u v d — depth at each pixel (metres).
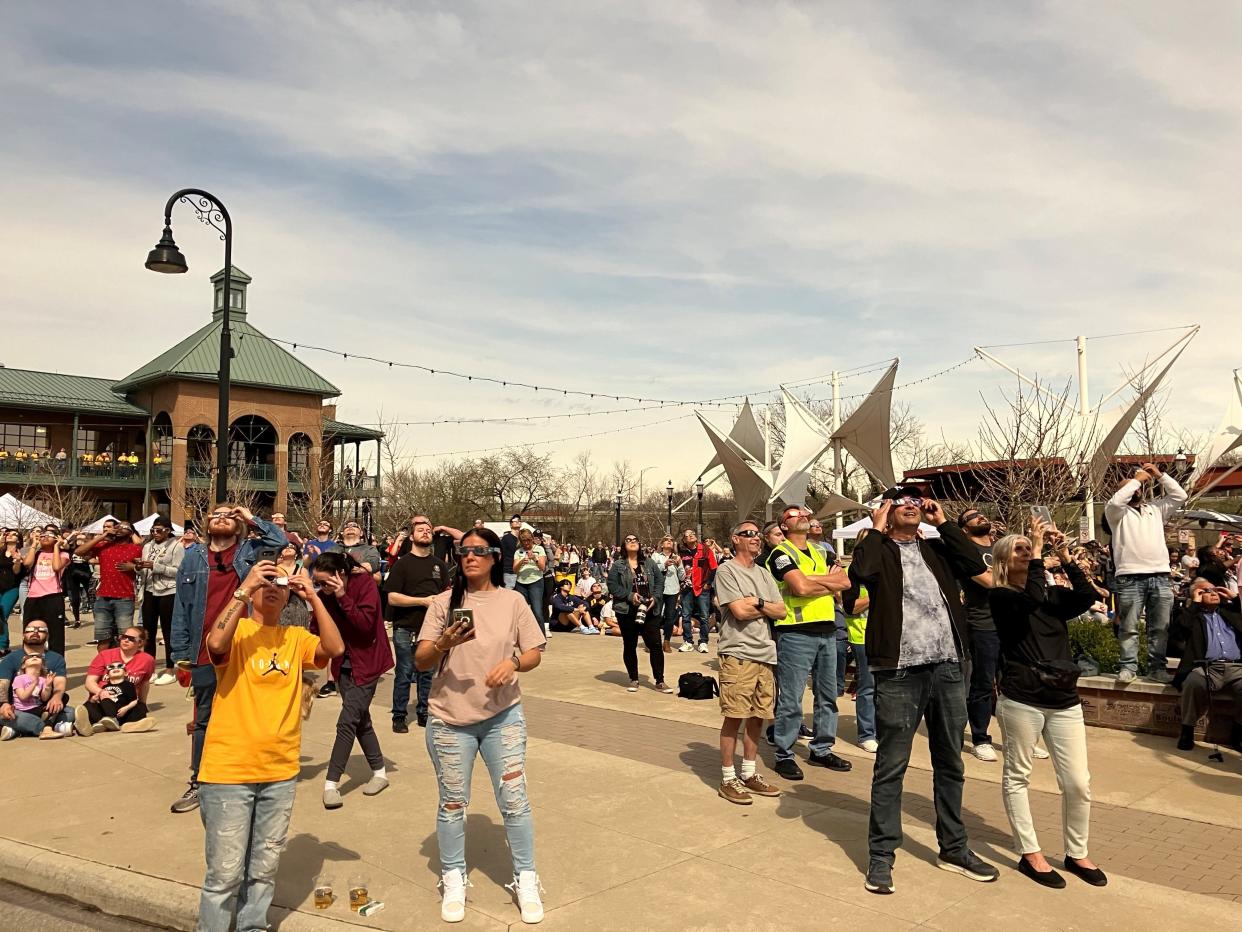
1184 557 14.11
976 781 6.91
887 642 4.79
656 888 4.71
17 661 8.44
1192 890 4.79
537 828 5.69
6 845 5.38
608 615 17.86
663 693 10.66
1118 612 8.92
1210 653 7.82
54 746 7.97
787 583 6.68
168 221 12.55
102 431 45.84
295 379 44.69
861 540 5.09
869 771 7.21
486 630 4.47
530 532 14.62
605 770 7.13
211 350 43.66
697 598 15.35
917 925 4.27
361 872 4.94
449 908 4.32
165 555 11.42
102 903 4.83
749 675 6.29
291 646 4.27
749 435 27.52
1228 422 19.16
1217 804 6.33
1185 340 16.11
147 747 7.94
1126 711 8.58
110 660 8.66
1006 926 4.26
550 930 4.22
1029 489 17.23
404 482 49.12
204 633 5.94
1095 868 4.85
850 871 4.96
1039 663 4.87
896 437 47.22
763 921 4.32
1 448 42.41
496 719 4.49
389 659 6.55
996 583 5.09
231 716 4.11
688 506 70.94
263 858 4.15
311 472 44.69
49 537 10.41
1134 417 16.02
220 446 13.10
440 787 4.46
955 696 4.93
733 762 6.86
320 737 8.34
